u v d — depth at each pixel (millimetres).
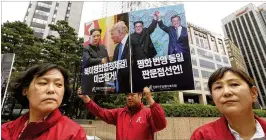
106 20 2957
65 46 17641
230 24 76250
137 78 2480
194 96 38344
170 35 2451
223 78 1334
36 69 1438
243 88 1274
